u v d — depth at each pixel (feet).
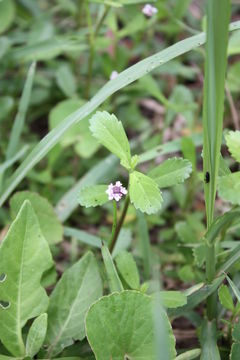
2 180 1.23
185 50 0.95
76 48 1.40
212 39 0.78
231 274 1.07
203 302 1.12
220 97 0.80
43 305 0.89
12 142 1.20
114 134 0.85
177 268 1.20
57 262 1.27
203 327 0.94
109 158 1.26
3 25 1.51
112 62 1.45
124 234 1.08
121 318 0.83
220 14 0.76
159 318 0.75
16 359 0.87
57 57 1.69
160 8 1.42
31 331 0.86
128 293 0.83
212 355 0.90
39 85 1.58
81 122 1.32
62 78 1.47
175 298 0.86
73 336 0.91
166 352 0.74
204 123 0.84
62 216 1.18
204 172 0.85
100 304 0.82
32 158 0.99
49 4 1.81
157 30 1.68
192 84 1.67
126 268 0.93
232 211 0.80
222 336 0.97
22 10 1.68
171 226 1.35
